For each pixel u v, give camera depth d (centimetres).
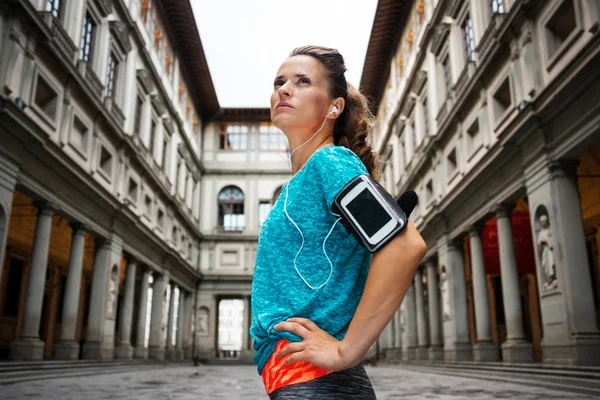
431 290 2438
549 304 1277
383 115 3612
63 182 1666
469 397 882
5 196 1315
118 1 2164
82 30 1855
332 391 102
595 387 930
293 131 133
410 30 2822
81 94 1775
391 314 96
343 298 109
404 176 2884
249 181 4294
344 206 103
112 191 2105
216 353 4078
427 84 2427
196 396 944
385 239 97
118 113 2158
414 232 100
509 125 1405
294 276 112
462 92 1859
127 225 2294
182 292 3791
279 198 125
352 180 104
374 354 3166
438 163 2275
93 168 1908
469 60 1848
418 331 2650
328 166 109
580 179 1814
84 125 1828
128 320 2402
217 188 4284
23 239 2214
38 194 1517
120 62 2269
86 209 1875
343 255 111
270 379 108
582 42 1142
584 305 1178
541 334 2202
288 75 134
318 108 131
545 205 1300
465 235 2080
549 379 1098
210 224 4184
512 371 1344
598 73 1057
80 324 2750
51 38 1487
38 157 1470
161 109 2888
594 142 1159
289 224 115
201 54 3506
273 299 114
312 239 112
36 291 1509
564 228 1230
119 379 1464
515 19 1410
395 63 3186
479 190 1792
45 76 1527
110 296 2112
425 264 2686
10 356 1434
